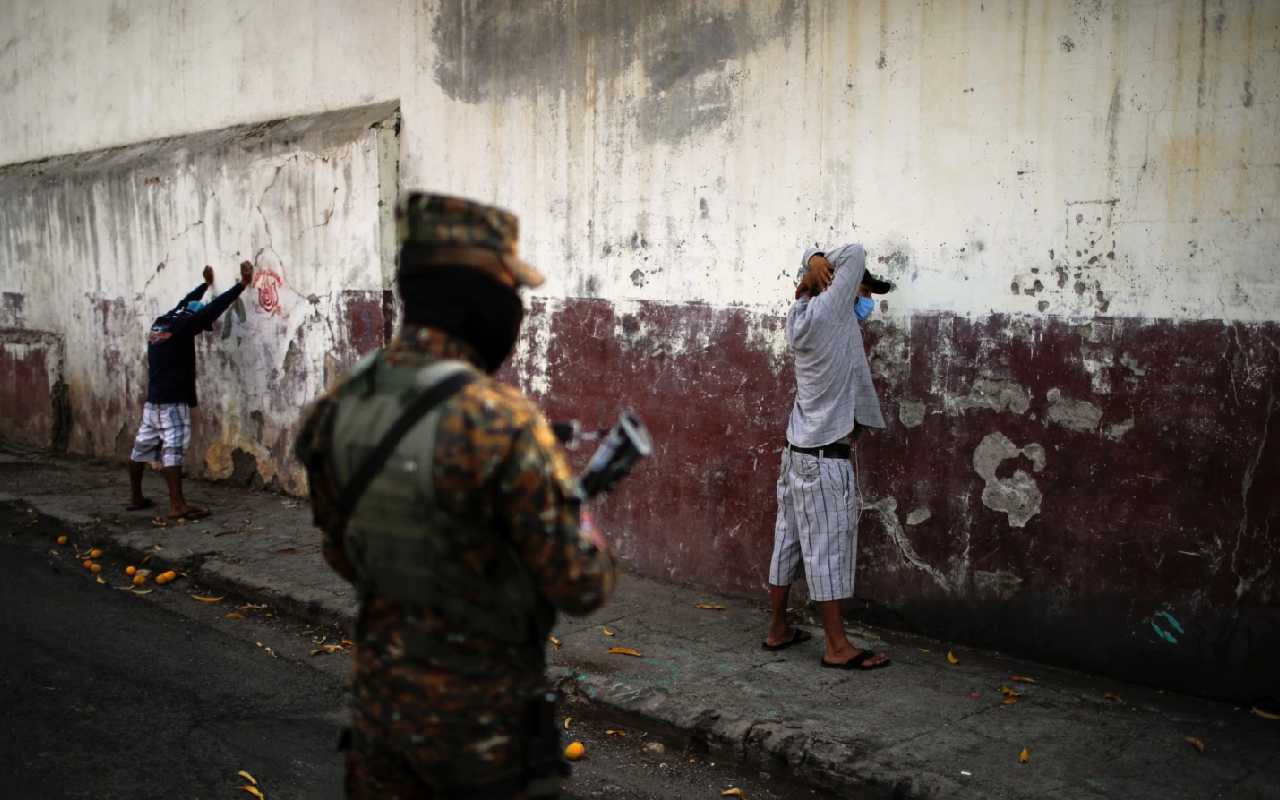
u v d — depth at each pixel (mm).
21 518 8422
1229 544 4422
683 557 6332
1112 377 4680
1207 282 4406
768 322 5832
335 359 8297
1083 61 4664
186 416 8117
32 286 11320
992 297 5012
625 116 6387
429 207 2262
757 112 5785
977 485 5129
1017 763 3982
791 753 4145
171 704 4887
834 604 4961
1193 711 4445
